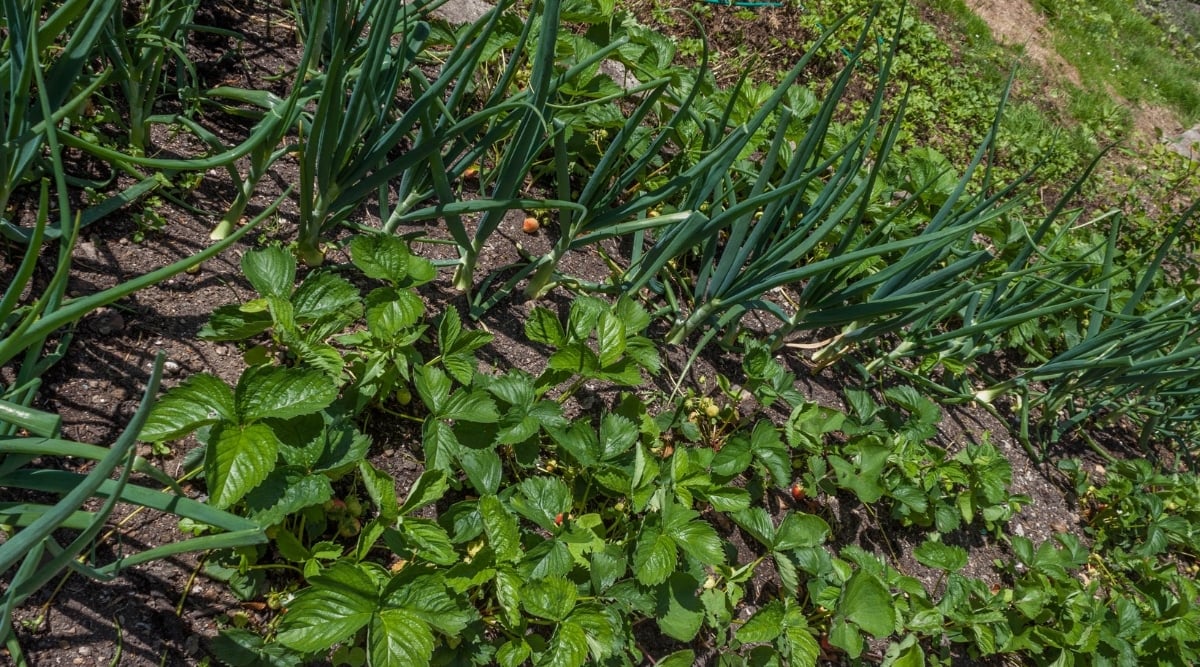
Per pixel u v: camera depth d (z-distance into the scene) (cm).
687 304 227
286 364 162
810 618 185
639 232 214
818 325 207
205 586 136
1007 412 273
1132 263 230
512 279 194
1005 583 225
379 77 167
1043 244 299
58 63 131
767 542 175
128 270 159
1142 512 251
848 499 211
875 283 193
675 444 196
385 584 131
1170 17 780
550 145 221
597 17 219
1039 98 484
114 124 178
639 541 150
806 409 196
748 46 342
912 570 211
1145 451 295
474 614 138
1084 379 247
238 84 201
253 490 127
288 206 187
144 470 105
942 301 191
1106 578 242
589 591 153
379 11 146
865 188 180
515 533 143
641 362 175
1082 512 261
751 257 200
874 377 243
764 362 196
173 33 175
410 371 174
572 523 150
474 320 192
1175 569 236
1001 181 368
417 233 179
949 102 405
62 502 89
